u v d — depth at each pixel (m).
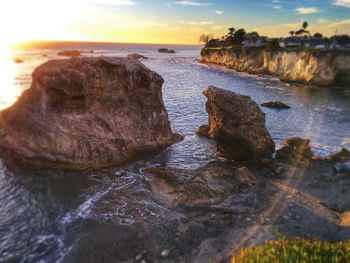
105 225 20.42
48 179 26.44
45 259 17.33
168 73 114.38
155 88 34.28
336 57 89.56
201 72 122.44
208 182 25.19
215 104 34.31
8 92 61.31
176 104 58.59
